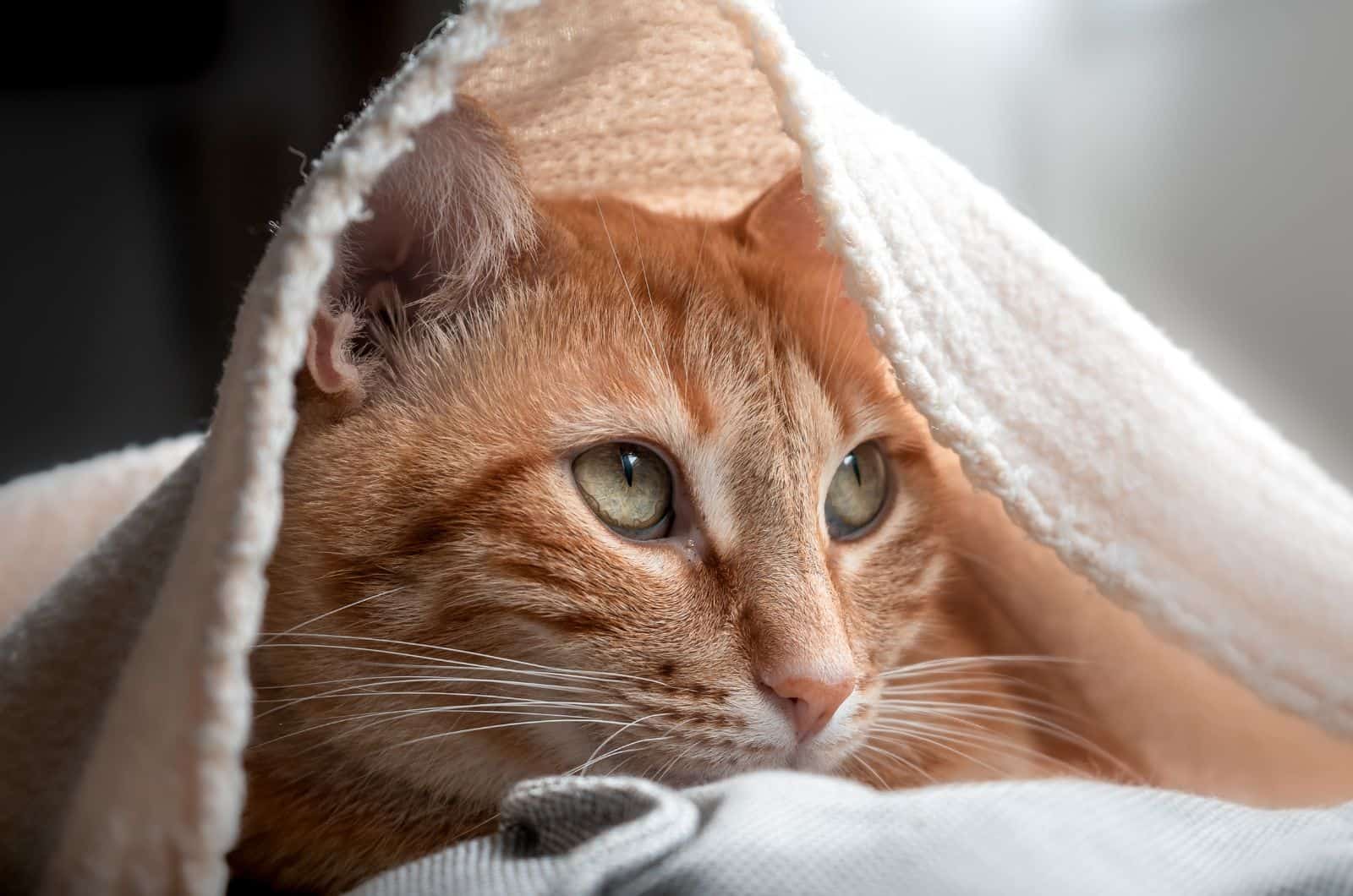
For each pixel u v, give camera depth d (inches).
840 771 16.5
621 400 16.0
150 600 13.8
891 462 17.8
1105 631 17.9
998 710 18.0
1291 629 16.3
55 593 14.6
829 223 14.6
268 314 12.8
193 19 27.6
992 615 18.9
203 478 13.3
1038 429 15.7
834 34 27.4
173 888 12.4
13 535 18.4
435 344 16.3
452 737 15.8
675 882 12.3
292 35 27.9
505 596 15.4
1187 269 26.6
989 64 27.8
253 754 15.9
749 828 12.6
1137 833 13.3
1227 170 26.0
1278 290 25.4
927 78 27.8
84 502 18.7
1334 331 24.8
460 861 12.8
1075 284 16.3
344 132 13.9
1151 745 17.8
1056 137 28.0
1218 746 17.5
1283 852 13.4
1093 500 15.9
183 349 29.1
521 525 15.5
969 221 16.0
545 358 16.1
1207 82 26.1
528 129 16.4
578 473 15.9
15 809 14.0
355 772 16.1
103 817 12.5
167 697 12.4
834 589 16.4
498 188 16.1
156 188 28.4
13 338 28.3
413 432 15.8
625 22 14.6
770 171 17.8
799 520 16.3
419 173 15.5
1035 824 13.1
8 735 14.1
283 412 12.7
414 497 15.6
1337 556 16.4
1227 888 12.9
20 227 28.0
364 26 28.0
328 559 15.6
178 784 12.3
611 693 15.5
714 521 16.1
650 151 17.0
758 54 14.4
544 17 14.1
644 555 15.8
